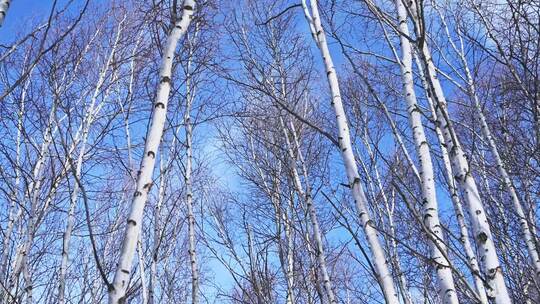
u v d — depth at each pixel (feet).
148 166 10.03
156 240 21.72
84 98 25.90
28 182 24.34
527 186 23.79
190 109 24.82
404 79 14.82
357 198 12.03
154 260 21.03
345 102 27.68
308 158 30.22
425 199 12.83
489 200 25.34
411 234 25.43
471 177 12.24
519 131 23.72
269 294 26.04
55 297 24.95
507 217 25.26
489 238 11.34
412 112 14.10
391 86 26.55
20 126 23.09
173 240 27.66
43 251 24.97
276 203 31.09
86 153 25.00
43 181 22.62
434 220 12.46
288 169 28.35
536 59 17.63
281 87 28.99
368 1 15.31
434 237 11.82
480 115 21.45
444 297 11.41
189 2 12.90
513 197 20.52
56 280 25.55
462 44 23.68
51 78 22.74
